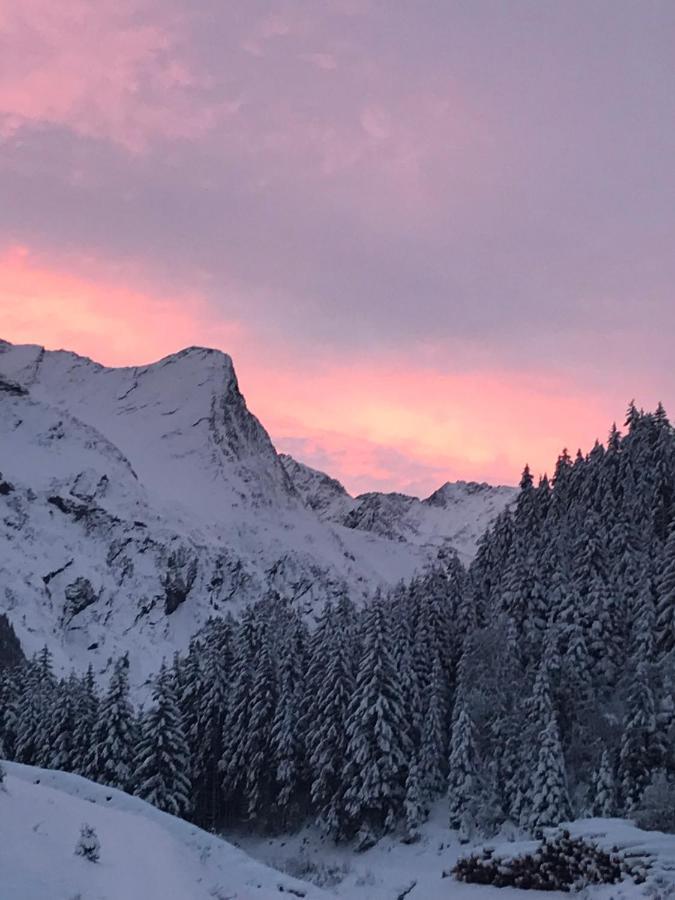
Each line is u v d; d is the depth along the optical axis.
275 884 22.66
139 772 55.56
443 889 25.58
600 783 43.72
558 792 44.47
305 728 61.12
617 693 50.53
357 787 53.88
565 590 59.34
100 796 29.83
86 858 15.12
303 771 60.25
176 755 56.38
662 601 51.84
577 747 49.00
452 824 50.22
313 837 57.09
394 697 56.25
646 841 21.47
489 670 56.03
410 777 52.41
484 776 50.53
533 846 24.97
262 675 62.72
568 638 55.50
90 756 57.75
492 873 24.56
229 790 62.06
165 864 18.52
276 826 60.62
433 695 56.84
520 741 50.16
